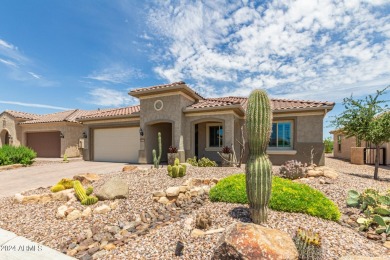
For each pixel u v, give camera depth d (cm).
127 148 2073
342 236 491
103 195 755
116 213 678
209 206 666
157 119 1800
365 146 2200
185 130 1769
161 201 740
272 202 611
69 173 1490
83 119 2194
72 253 477
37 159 2483
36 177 1380
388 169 1677
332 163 2067
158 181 937
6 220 656
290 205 595
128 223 625
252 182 513
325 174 1047
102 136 2206
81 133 2797
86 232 570
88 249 496
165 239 501
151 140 1908
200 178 980
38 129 2795
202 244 457
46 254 471
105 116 2094
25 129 2898
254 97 516
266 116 503
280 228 505
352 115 1321
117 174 1121
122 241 520
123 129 2103
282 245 362
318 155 1622
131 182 934
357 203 697
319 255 386
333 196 792
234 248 347
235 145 1841
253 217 525
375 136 1205
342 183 950
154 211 694
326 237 478
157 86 1792
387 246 479
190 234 504
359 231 561
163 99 1783
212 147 1922
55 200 806
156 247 472
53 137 2798
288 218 556
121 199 768
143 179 974
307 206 588
